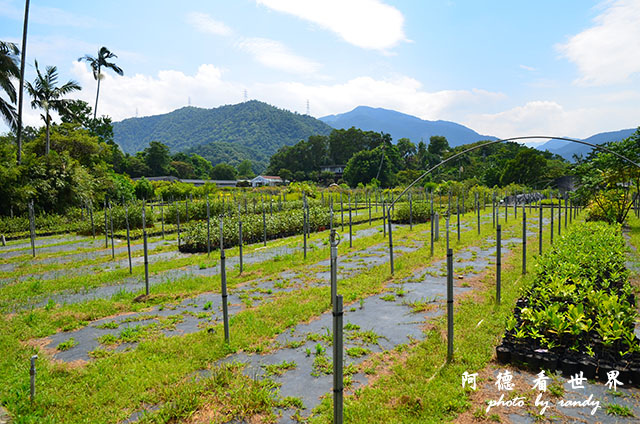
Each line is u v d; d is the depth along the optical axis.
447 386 5.15
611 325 5.85
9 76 28.44
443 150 128.75
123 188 42.00
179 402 4.82
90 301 9.28
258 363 6.04
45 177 30.64
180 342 6.77
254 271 12.30
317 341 6.84
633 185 21.17
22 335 7.30
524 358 5.67
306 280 11.20
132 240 20.94
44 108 31.97
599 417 4.48
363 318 7.94
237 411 4.75
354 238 19.78
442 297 9.22
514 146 109.12
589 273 9.59
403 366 5.84
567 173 61.53
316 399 5.06
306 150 140.75
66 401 5.01
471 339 6.54
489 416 4.53
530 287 8.77
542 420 4.45
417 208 27.62
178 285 10.65
